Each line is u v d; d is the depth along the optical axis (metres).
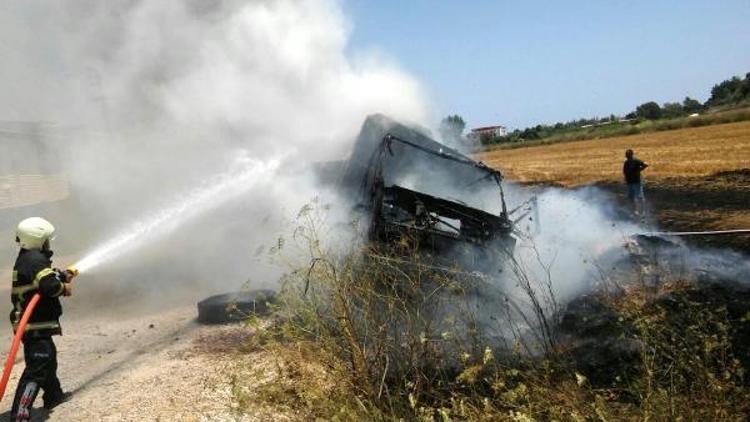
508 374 3.79
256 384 4.46
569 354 4.32
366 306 4.03
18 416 4.22
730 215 11.45
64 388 5.09
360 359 3.85
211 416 4.07
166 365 5.39
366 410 3.46
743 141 29.16
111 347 6.31
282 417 3.90
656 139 40.00
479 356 4.02
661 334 3.96
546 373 3.73
